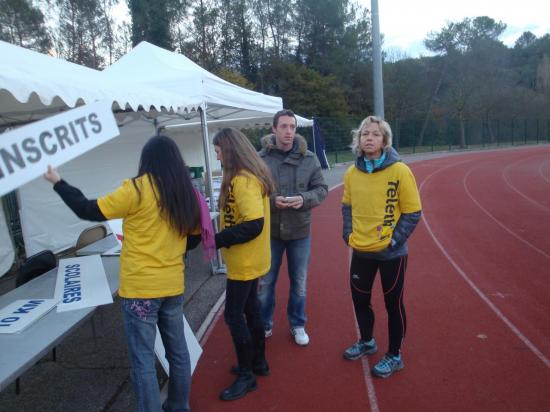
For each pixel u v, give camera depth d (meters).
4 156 1.84
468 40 43.12
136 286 2.26
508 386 3.07
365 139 2.88
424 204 11.43
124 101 3.61
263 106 7.19
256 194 2.60
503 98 41.53
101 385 3.24
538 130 45.28
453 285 5.18
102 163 7.76
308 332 4.01
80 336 4.03
